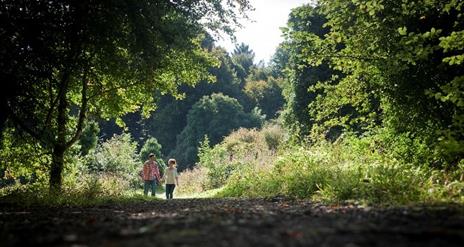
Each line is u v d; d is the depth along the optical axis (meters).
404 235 3.72
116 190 15.49
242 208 7.82
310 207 7.59
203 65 17.41
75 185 14.51
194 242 3.39
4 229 5.21
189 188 27.64
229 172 26.16
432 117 12.13
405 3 12.14
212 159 27.69
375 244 3.31
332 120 15.29
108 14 12.39
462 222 4.62
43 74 11.93
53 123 15.37
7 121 12.97
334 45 13.87
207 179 26.59
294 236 3.64
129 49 13.38
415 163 12.03
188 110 73.50
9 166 14.69
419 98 12.23
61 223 5.82
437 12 12.17
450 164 10.66
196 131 65.75
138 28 12.77
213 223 4.67
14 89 11.38
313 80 28.36
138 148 74.06
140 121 74.62
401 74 12.34
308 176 12.11
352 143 14.56
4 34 11.04
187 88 74.25
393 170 9.42
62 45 12.58
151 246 3.27
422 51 10.20
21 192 12.13
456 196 7.88
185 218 5.57
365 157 12.67
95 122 17.80
